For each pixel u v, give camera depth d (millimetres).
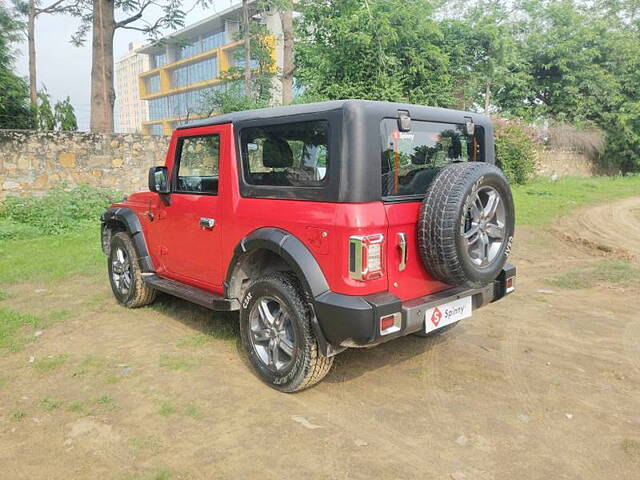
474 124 4191
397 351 4535
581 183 22828
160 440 3141
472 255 3549
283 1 12781
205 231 4391
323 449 3045
